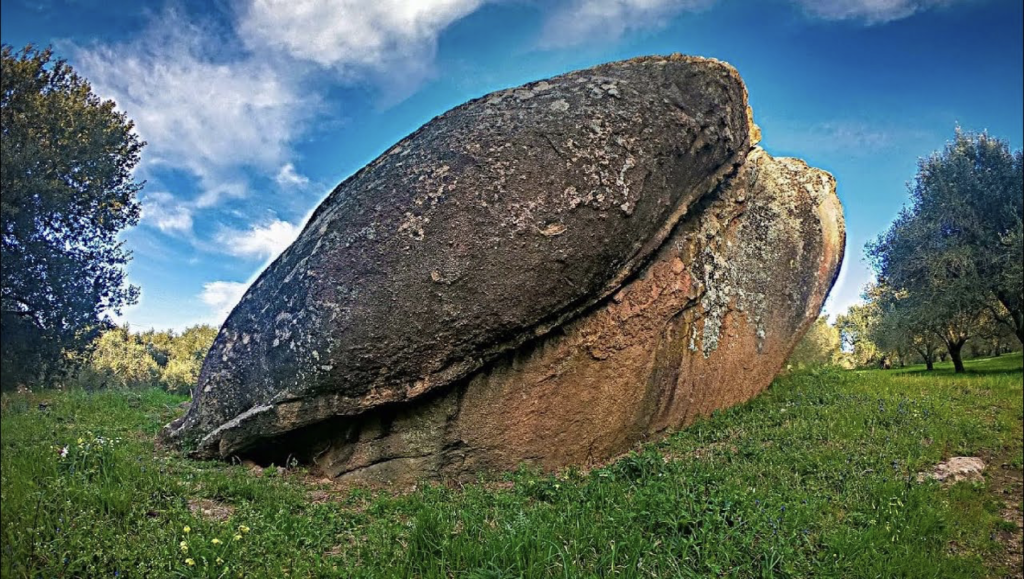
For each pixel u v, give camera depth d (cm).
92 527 399
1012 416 926
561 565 386
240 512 464
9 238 868
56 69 883
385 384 606
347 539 445
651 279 718
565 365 653
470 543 398
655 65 735
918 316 1744
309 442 647
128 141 979
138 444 672
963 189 1786
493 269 594
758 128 902
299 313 620
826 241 979
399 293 590
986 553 498
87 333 1008
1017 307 1744
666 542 429
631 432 723
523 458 648
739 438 729
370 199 639
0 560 352
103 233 986
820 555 442
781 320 923
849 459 640
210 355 705
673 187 695
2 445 581
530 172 615
